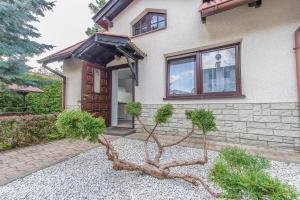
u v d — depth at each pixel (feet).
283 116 11.19
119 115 25.43
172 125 15.43
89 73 17.53
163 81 15.99
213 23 13.76
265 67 11.77
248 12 12.41
